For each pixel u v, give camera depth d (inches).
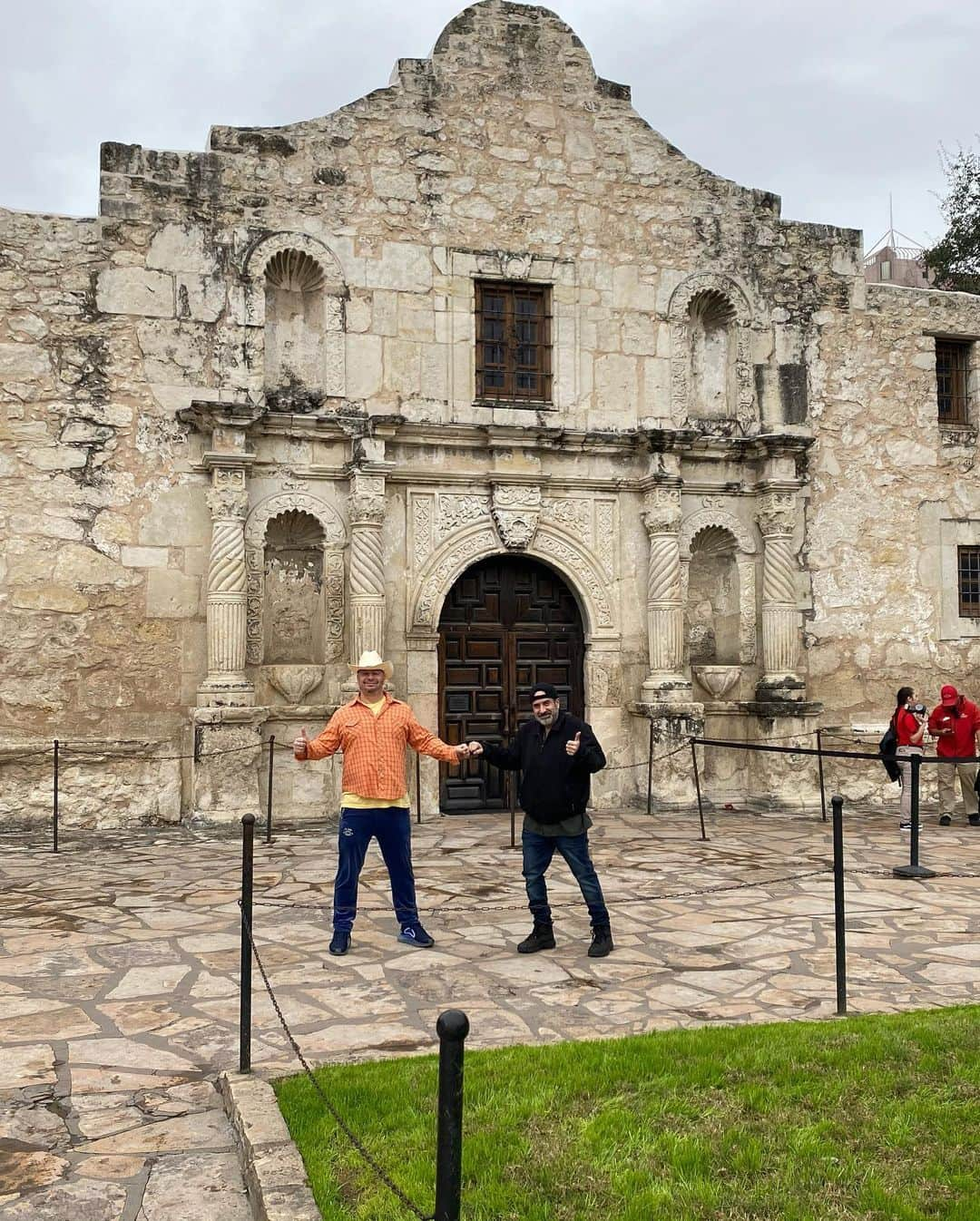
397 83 538.0
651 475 551.2
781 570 570.3
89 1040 217.3
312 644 526.0
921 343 622.8
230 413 483.5
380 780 283.4
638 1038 207.5
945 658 614.2
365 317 526.6
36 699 471.5
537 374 558.3
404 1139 164.4
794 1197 149.1
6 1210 152.6
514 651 554.9
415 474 527.5
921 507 615.8
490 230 548.4
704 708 561.3
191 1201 155.9
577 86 567.8
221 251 504.7
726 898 344.2
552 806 277.6
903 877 377.4
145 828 479.5
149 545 489.4
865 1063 192.5
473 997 242.4
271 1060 205.5
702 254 581.9
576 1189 151.7
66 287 485.7
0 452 474.0
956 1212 144.5
